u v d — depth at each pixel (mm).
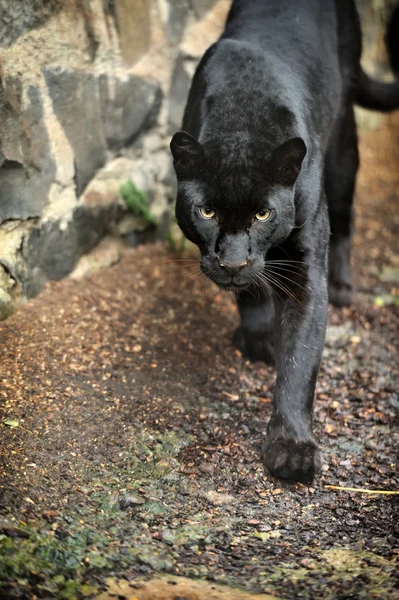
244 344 5180
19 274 4949
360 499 3969
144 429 4301
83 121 5371
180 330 5332
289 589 3357
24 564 3301
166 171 6402
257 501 3910
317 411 4688
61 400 4328
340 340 5594
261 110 4258
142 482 3934
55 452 3977
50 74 5004
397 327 5816
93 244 5707
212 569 3449
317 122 4797
